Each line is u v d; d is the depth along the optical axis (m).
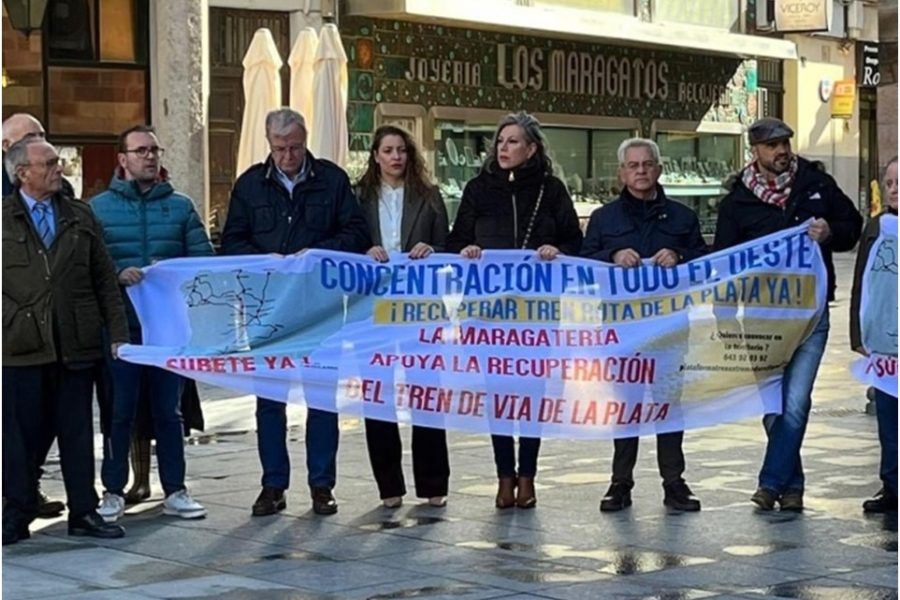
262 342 10.06
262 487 10.45
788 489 10.29
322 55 18.61
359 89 23.59
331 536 9.53
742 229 10.45
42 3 18.47
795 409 10.25
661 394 10.27
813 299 10.27
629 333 10.25
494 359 10.26
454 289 10.25
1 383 9.25
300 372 10.08
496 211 10.36
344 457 12.52
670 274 10.25
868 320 9.94
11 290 9.20
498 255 10.25
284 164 10.19
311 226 10.24
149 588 8.17
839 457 12.37
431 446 10.44
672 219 10.41
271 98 18.48
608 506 10.26
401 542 9.35
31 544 9.31
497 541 9.37
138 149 10.16
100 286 9.55
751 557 8.88
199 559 8.90
